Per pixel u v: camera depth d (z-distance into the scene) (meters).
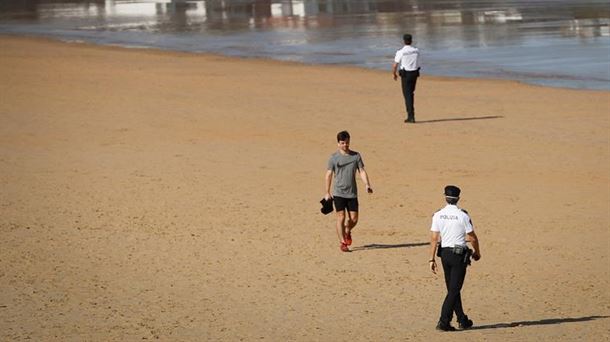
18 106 65.00
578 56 88.06
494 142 52.22
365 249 34.03
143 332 25.92
